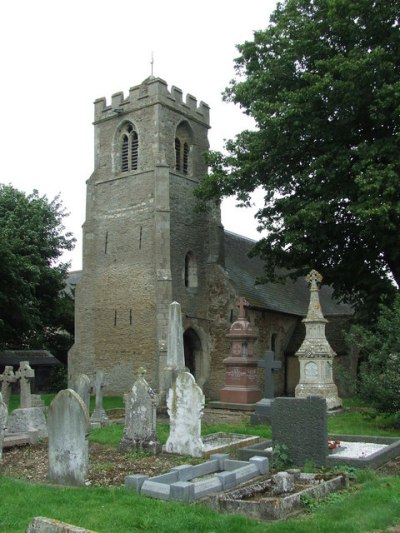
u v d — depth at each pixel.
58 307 40.19
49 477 10.05
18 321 32.09
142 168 32.47
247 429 15.32
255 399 22.61
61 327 42.94
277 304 35.19
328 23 22.66
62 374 38.31
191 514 7.28
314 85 21.08
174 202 32.69
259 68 26.03
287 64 23.66
